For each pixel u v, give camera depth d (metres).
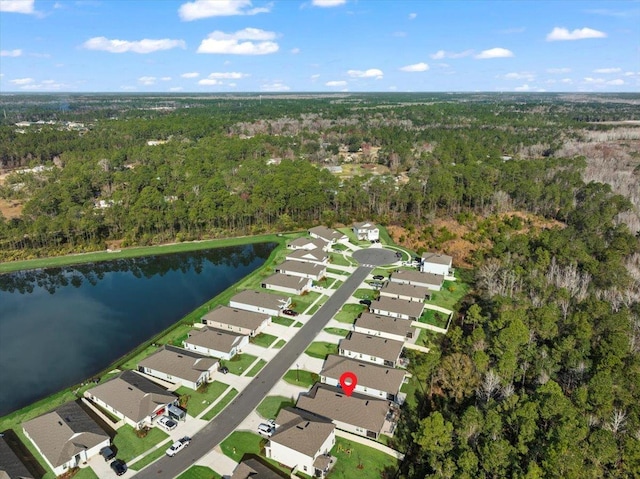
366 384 61.50
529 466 40.19
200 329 76.75
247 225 140.38
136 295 99.19
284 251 119.75
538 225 125.50
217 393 62.50
